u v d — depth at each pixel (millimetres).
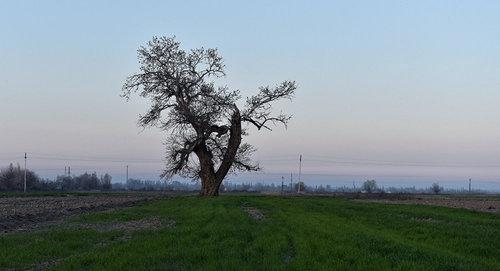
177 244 19672
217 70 62688
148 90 61469
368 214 35938
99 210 42938
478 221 31062
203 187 62906
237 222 28953
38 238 21891
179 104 61000
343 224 28562
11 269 15539
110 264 15320
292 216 33781
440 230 25453
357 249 18094
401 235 24375
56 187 142875
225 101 61438
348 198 74500
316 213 36969
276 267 14719
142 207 44625
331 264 15336
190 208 41562
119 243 20312
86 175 156750
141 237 21906
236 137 62344
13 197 68250
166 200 57000
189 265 15203
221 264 15117
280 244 19266
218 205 44969
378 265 15102
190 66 61969
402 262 15445
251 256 16766
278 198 56906
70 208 44188
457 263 15664
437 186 152375
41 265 16203
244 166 66062
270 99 62969
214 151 62875
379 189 148750
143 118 61844
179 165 61875
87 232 23984
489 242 21516
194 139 61219
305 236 22156
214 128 61656
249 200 52062
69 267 15023
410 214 36188
